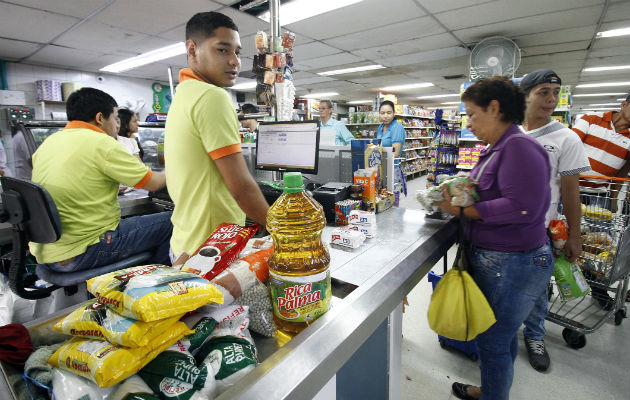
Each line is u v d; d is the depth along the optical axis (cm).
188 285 55
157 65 642
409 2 362
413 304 261
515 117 114
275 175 218
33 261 199
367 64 662
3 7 350
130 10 368
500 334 125
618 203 216
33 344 62
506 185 109
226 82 118
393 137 407
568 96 395
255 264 70
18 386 54
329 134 236
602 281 211
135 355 47
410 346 209
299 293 65
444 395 169
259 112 201
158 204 213
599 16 399
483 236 122
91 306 54
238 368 53
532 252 117
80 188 144
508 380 127
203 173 104
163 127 298
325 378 58
